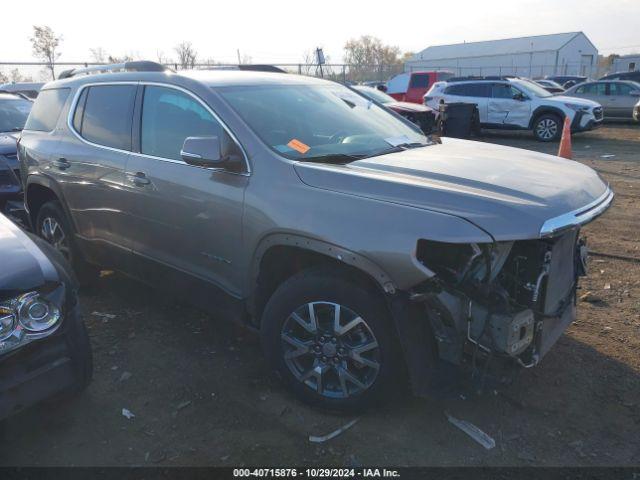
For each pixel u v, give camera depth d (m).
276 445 2.96
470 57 63.44
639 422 3.11
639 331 4.12
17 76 21.36
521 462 2.81
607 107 20.61
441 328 2.83
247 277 3.38
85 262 4.95
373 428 3.08
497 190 2.84
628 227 6.85
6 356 2.59
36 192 5.27
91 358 3.12
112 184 4.19
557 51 59.06
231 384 3.54
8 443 3.01
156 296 4.98
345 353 3.05
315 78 4.63
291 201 3.07
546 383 3.47
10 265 2.71
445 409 3.22
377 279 2.76
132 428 3.12
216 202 3.43
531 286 2.83
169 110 3.88
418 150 3.74
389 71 36.47
